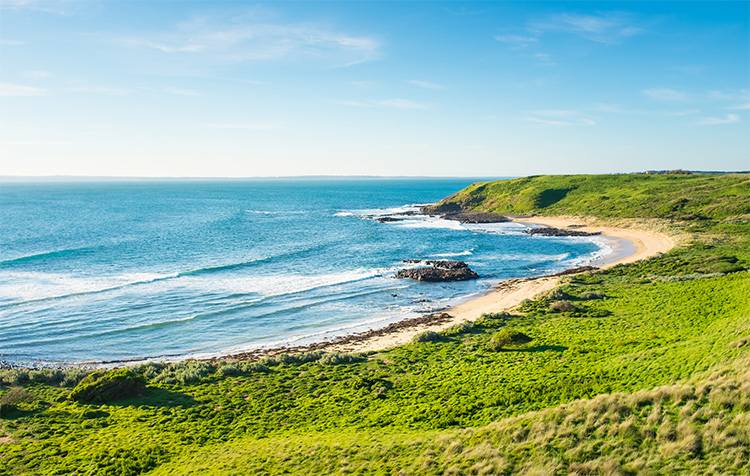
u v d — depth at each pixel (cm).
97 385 2969
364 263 8562
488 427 2102
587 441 1739
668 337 3412
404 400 2817
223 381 3334
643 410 1877
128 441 2366
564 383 2716
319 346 4347
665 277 5991
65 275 7175
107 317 5188
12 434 2409
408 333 4634
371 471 1838
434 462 1814
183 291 6359
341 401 2884
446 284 6956
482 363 3416
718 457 1456
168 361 4028
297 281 7081
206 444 2369
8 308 5422
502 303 5712
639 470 1496
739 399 1736
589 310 4738
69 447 2286
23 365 3884
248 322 5128
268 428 2544
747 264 6291
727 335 2941
